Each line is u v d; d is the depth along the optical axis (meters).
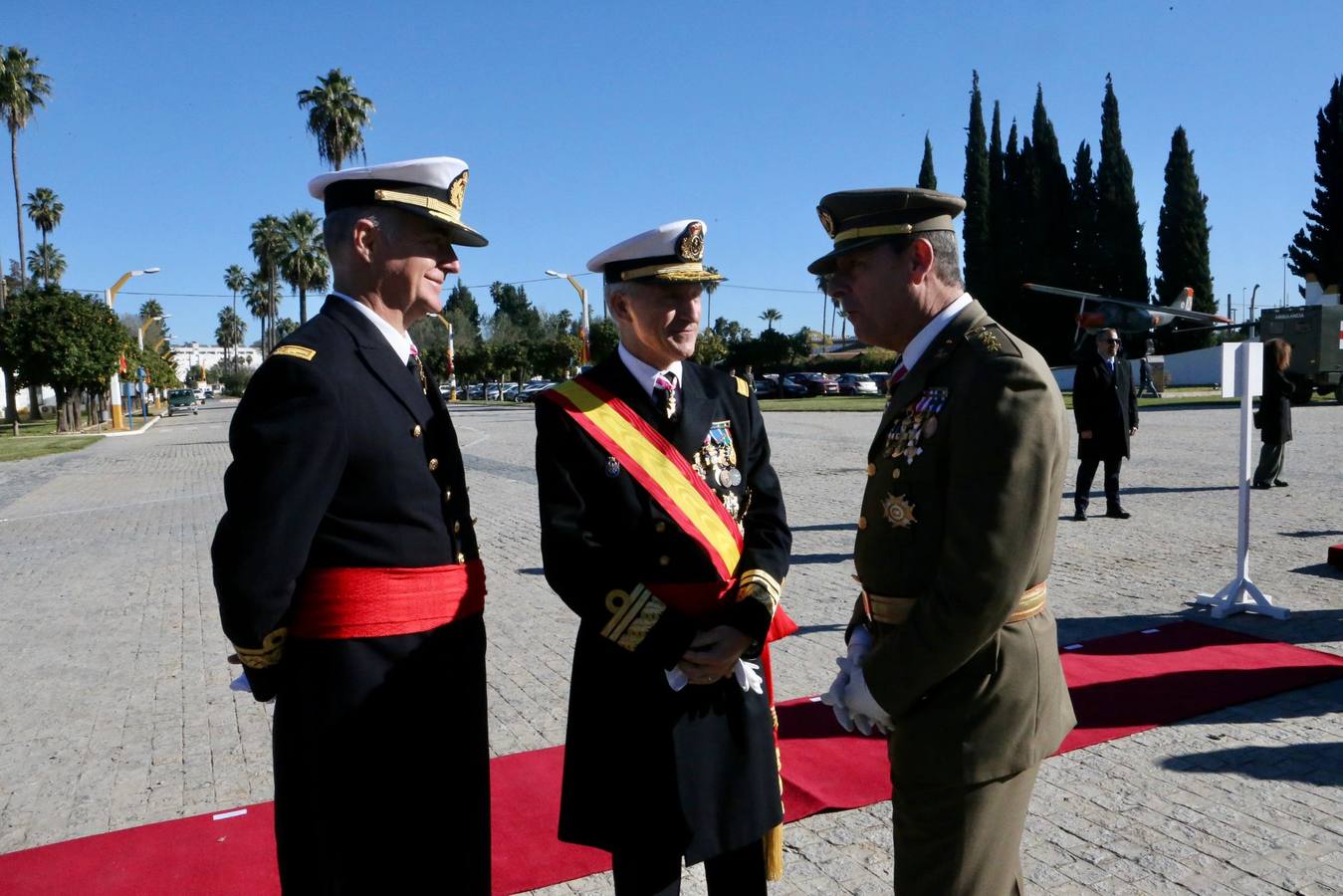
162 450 22.55
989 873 1.89
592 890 2.91
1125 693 4.34
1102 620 5.61
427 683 2.11
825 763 3.73
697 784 2.29
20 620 6.46
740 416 2.68
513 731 4.22
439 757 2.12
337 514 2.03
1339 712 4.11
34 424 40.41
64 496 13.84
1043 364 1.82
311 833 2.04
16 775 3.93
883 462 1.99
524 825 3.31
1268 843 3.07
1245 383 5.61
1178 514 9.23
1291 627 5.35
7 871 3.10
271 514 1.86
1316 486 10.81
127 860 3.15
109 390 37.72
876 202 1.97
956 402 1.82
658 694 2.30
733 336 71.38
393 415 2.10
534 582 7.12
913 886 1.95
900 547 1.93
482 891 2.22
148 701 4.80
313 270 49.47
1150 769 3.62
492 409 44.50
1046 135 46.12
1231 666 4.68
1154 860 2.99
